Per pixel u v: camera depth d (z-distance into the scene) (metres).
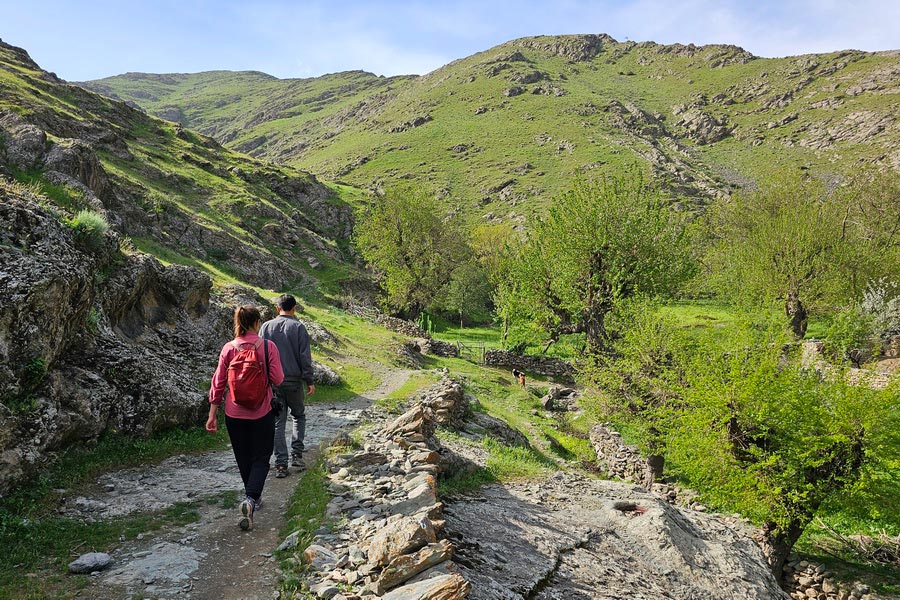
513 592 6.14
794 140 179.75
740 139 195.88
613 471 21.80
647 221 30.52
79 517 6.20
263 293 34.81
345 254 76.00
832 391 15.52
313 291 52.69
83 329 9.62
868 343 34.62
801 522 14.84
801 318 40.38
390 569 4.77
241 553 5.41
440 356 41.47
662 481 20.64
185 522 6.27
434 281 55.88
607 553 8.58
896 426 14.34
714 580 8.93
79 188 23.77
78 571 4.79
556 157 172.38
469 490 10.05
